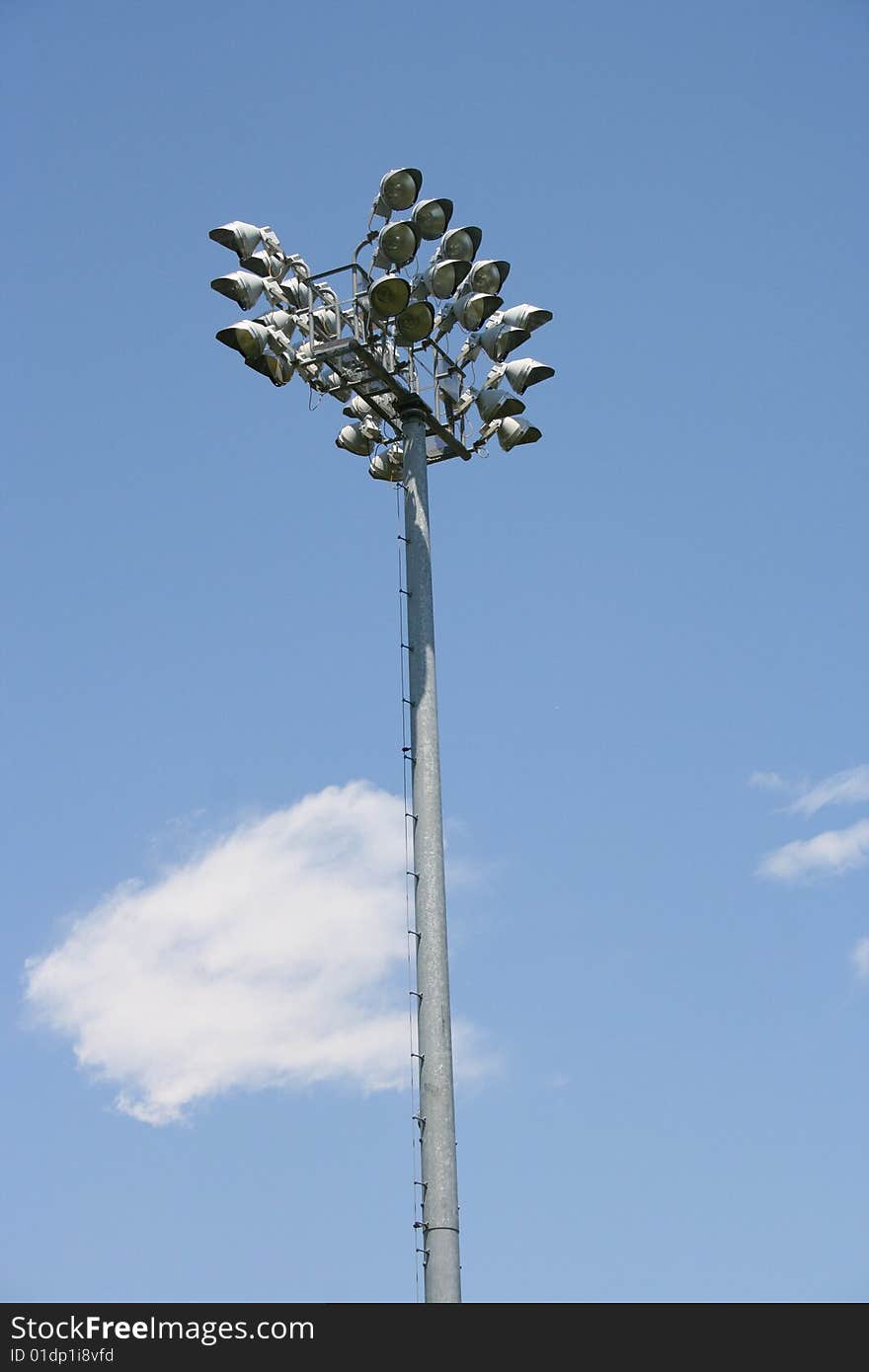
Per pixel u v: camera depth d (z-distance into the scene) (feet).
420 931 66.49
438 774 69.05
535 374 75.82
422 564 72.59
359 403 79.46
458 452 77.36
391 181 72.95
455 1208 62.75
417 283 74.49
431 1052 64.69
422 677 70.64
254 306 72.95
